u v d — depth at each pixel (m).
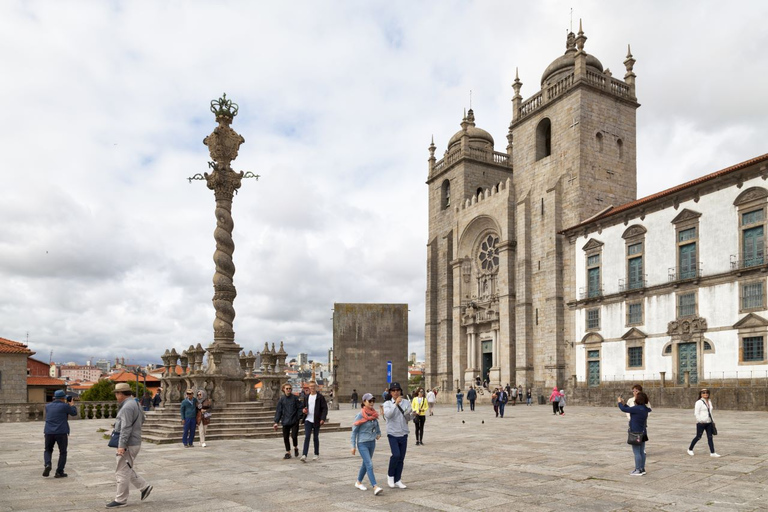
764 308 35.81
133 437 11.16
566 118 56.84
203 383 25.69
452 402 69.25
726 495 11.21
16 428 31.17
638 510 10.09
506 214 62.28
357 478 13.38
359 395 73.25
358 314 75.12
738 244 37.75
